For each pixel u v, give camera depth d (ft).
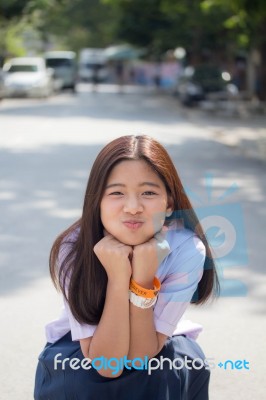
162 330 11.37
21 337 20.75
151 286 11.09
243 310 22.91
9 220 36.55
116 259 10.87
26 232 33.91
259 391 17.19
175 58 246.68
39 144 71.97
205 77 131.75
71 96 173.88
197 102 129.29
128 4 150.41
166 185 11.34
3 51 194.70
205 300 12.09
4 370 18.49
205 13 144.97
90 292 11.35
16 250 30.55
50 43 319.47
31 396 17.07
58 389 11.78
